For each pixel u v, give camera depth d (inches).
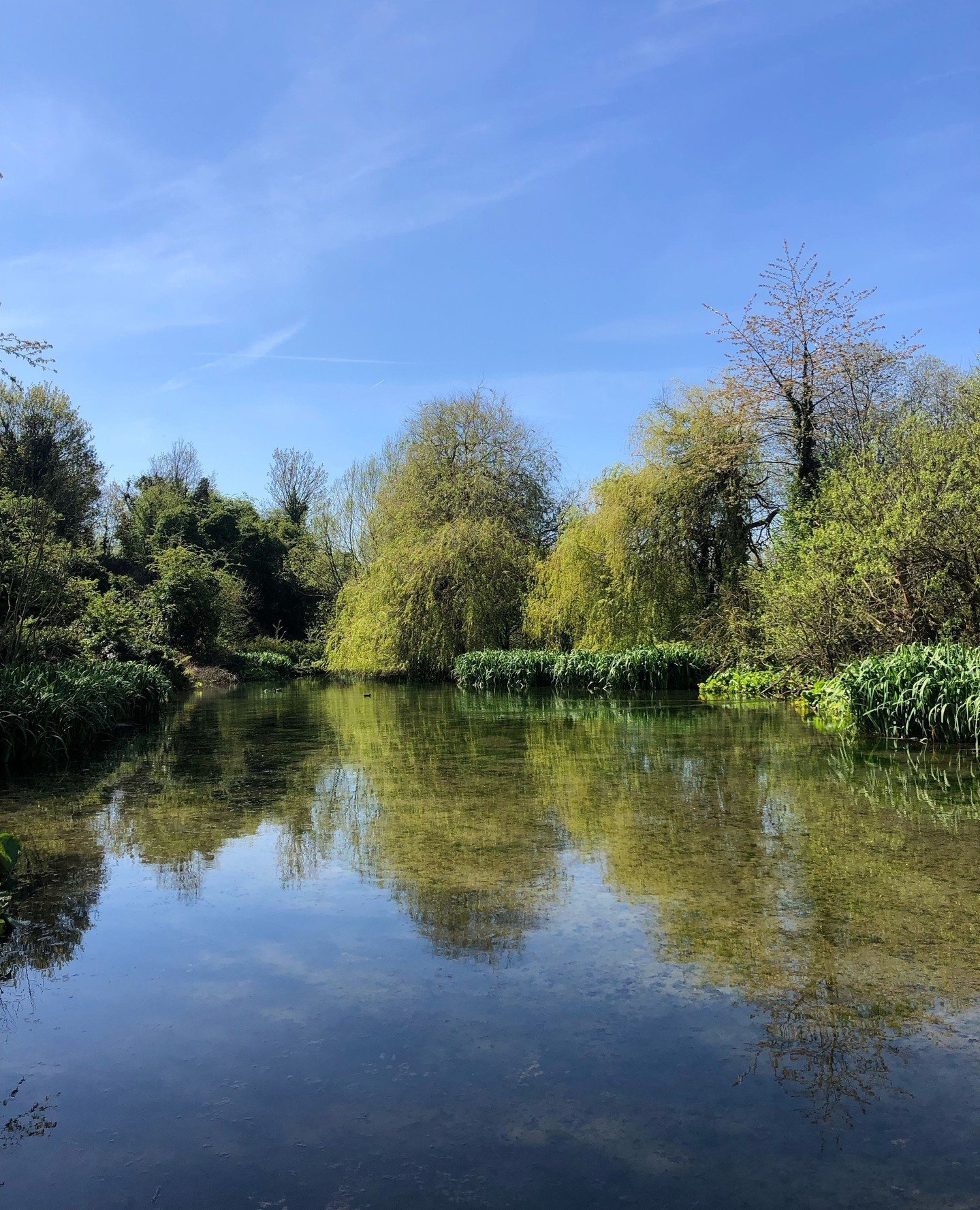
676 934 121.4
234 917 131.6
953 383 554.3
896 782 227.3
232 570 1185.4
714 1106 79.4
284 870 155.9
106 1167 72.1
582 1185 68.5
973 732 285.9
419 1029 95.0
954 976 106.0
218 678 769.6
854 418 521.7
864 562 356.8
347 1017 98.2
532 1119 77.8
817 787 221.9
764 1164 70.7
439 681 746.8
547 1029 94.5
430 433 826.2
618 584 611.2
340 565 1237.1
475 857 162.6
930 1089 81.6
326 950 118.0
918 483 343.6
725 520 601.9
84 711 329.7
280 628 1209.4
